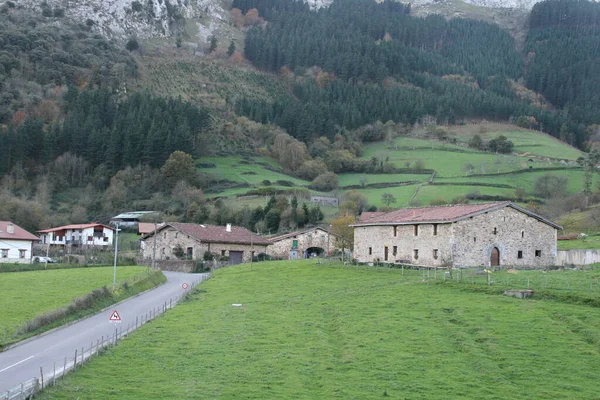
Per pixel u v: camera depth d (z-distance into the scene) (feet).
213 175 604.49
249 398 98.84
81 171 583.99
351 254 322.96
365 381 106.73
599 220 398.21
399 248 256.11
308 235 378.94
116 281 246.06
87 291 221.87
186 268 334.44
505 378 107.24
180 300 207.51
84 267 326.03
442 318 150.20
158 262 349.00
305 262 292.61
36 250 413.80
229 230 376.89
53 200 542.57
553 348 121.60
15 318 170.30
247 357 123.13
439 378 107.76
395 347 126.93
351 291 197.16
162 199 534.37
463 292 179.83
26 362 125.59
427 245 241.14
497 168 638.12
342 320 153.79
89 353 131.03
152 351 129.70
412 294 182.19
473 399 98.07
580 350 119.55
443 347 126.11
